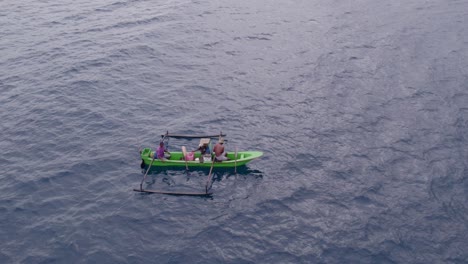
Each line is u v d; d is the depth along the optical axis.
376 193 27.86
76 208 27.02
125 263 23.36
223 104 37.56
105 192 28.34
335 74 42.00
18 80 41.00
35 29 51.88
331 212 26.55
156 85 40.50
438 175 29.11
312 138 33.25
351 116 35.62
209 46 47.91
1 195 27.88
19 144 32.72
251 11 57.06
